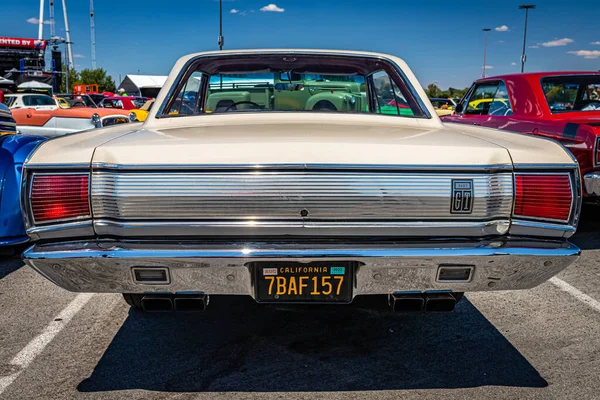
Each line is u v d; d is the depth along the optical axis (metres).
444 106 19.78
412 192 1.97
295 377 2.44
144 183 1.94
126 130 2.66
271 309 3.21
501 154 2.03
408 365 2.55
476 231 2.03
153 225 1.96
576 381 2.40
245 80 3.25
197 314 3.14
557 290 3.61
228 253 1.93
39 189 1.98
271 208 1.95
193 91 3.16
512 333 2.92
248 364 2.56
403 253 1.95
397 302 2.20
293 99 3.29
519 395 2.28
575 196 2.06
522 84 5.58
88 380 2.40
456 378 2.43
